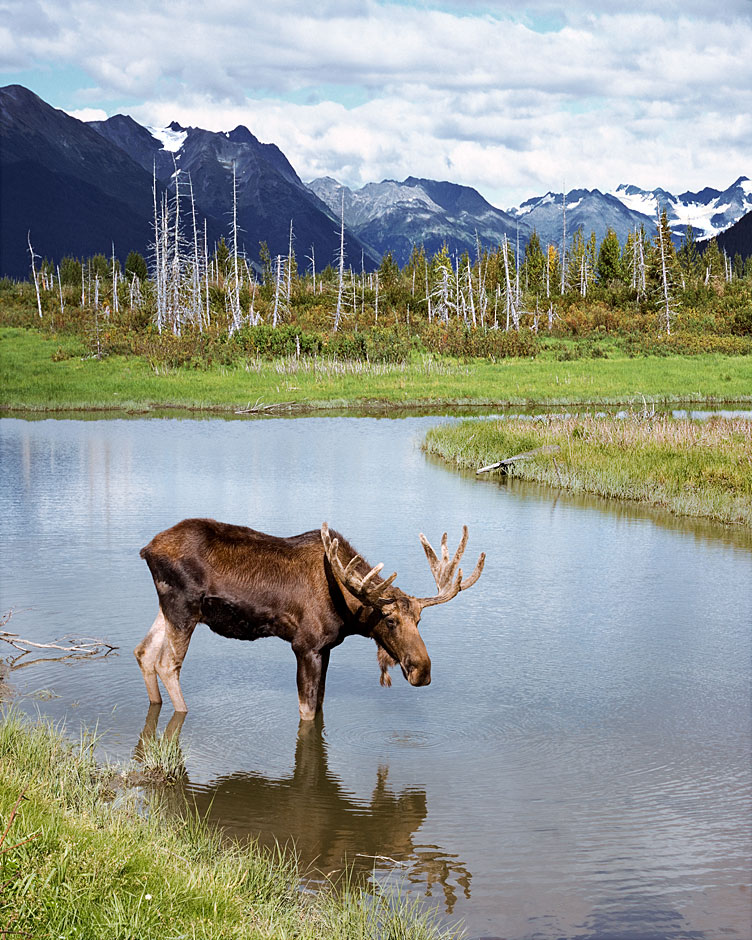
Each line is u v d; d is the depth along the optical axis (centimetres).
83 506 1862
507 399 4856
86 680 927
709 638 1070
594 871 602
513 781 725
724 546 1572
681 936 533
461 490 2159
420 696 898
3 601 1184
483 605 1199
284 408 4616
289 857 615
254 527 1634
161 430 3538
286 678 952
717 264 14100
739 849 629
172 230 8344
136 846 539
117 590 1238
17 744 724
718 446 2445
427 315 9031
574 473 2284
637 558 1473
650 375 5688
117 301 8844
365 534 1608
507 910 558
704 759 764
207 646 1057
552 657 1005
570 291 10056
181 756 750
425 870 603
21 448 2894
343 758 764
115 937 436
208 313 7831
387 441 3188
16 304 9025
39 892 448
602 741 798
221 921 480
